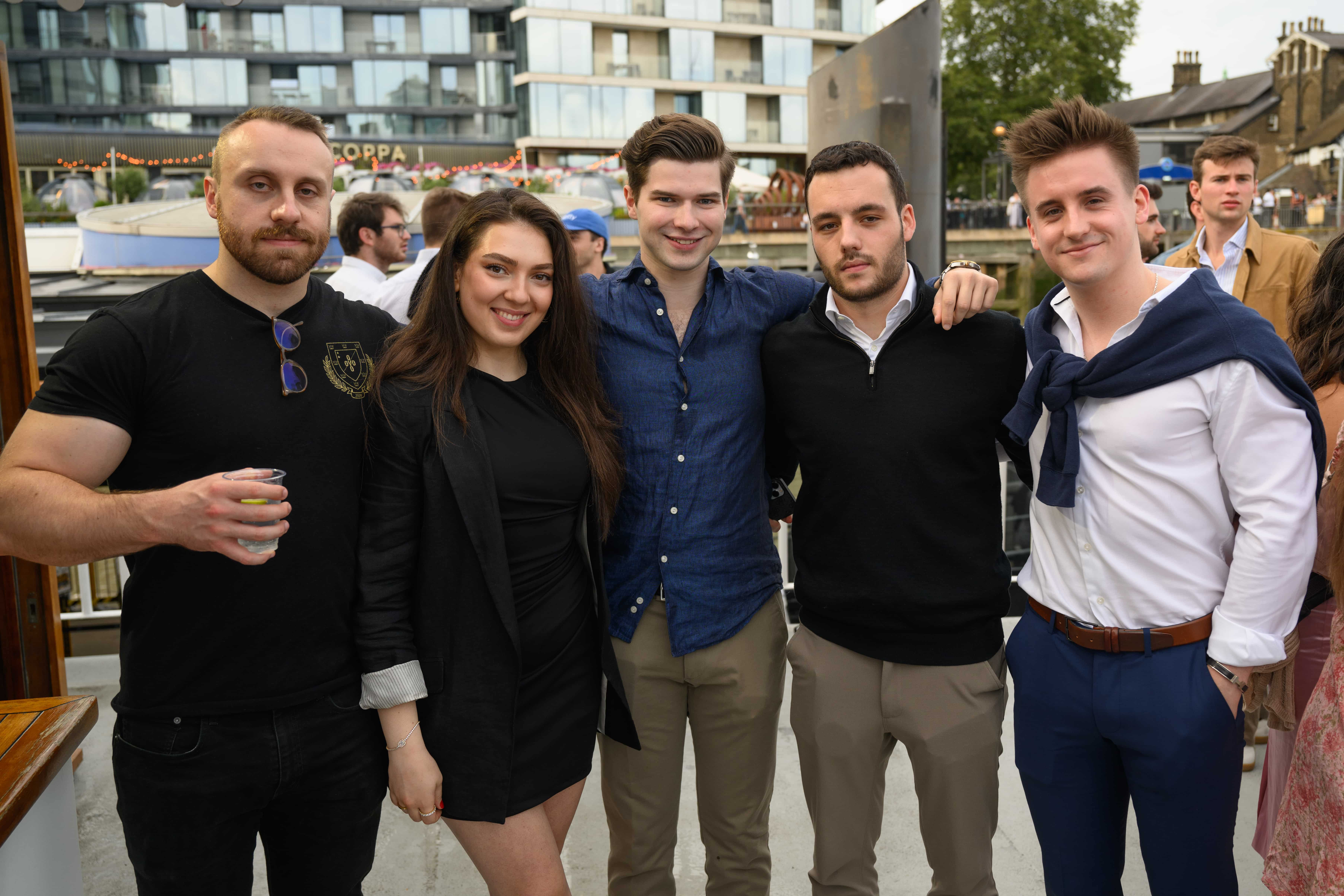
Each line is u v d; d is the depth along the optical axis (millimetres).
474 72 41375
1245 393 1605
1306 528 1622
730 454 2062
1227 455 1645
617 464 1935
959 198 35094
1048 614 1861
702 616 2045
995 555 1979
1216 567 1718
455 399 1721
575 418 1871
